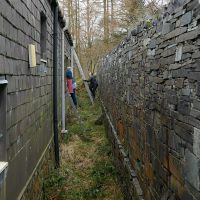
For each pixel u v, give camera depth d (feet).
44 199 16.90
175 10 8.98
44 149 18.06
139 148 14.39
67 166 21.95
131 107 16.63
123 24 55.11
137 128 14.90
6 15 9.60
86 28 94.48
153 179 11.60
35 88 14.89
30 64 13.03
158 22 10.97
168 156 9.68
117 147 20.72
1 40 9.04
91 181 19.38
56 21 22.72
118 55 22.89
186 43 8.13
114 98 25.52
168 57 9.66
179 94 8.63
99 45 85.76
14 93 10.59
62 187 18.06
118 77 22.65
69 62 44.73
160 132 10.61
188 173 7.89
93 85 57.77
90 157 23.82
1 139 9.48
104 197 17.51
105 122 33.12
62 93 29.27
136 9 43.78
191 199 7.66
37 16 15.58
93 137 30.25
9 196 9.77
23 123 11.97
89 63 95.14
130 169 15.87
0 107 9.46
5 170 9.25
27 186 12.42
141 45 13.91
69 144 27.50
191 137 7.70
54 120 22.63
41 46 18.94
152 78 11.76
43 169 17.10
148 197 12.35
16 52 10.89
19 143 11.25
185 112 8.14
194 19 7.60
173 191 9.16
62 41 29.27
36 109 15.17
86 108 49.70
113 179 19.51
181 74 8.46
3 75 9.30
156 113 11.20
